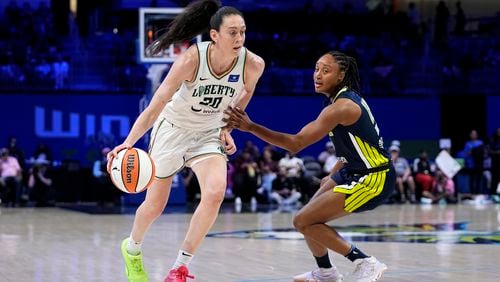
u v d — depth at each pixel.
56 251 8.48
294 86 21.14
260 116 20.88
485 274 6.63
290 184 18.14
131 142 5.34
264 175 18.44
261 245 9.07
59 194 18.42
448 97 21.62
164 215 14.41
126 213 15.07
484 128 21.62
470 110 21.70
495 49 21.81
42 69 19.92
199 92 5.39
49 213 15.09
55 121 19.81
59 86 20.02
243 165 18.28
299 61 21.20
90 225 12.17
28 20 20.03
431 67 21.62
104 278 6.42
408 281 6.24
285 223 12.56
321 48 21.44
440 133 21.56
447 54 21.72
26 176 17.89
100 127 20.08
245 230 11.20
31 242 9.49
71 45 20.17
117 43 20.39
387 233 10.64
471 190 19.39
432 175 18.70
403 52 21.62
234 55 5.31
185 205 17.28
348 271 6.80
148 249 8.62
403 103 21.41
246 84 5.65
